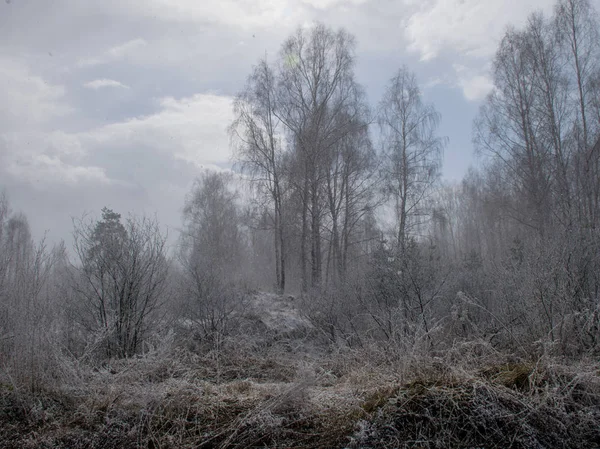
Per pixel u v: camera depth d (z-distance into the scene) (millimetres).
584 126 18703
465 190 40406
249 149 21172
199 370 7352
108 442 4605
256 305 11625
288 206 20703
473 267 13086
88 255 8945
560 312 6949
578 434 4438
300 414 4988
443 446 4348
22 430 4855
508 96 20906
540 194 19203
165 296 9641
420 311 8844
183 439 4668
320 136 21031
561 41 19500
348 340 9289
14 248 7066
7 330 5953
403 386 5160
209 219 31438
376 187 21844
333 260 21672
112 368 6898
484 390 4879
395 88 23750
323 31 21797
